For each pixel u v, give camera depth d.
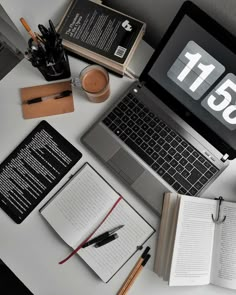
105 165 0.86
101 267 0.83
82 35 0.85
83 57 0.89
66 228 0.84
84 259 0.83
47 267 0.85
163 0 0.76
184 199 0.79
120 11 0.94
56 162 0.87
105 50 0.85
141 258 0.83
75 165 0.87
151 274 0.83
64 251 0.85
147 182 0.84
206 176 0.83
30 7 0.82
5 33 1.04
